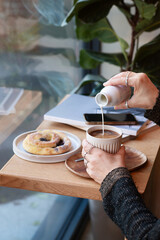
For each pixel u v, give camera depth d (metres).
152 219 0.70
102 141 0.80
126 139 1.04
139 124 1.08
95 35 1.71
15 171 0.86
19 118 1.33
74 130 1.10
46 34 1.58
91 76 1.79
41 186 0.84
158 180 1.17
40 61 1.53
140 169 0.88
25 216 1.42
